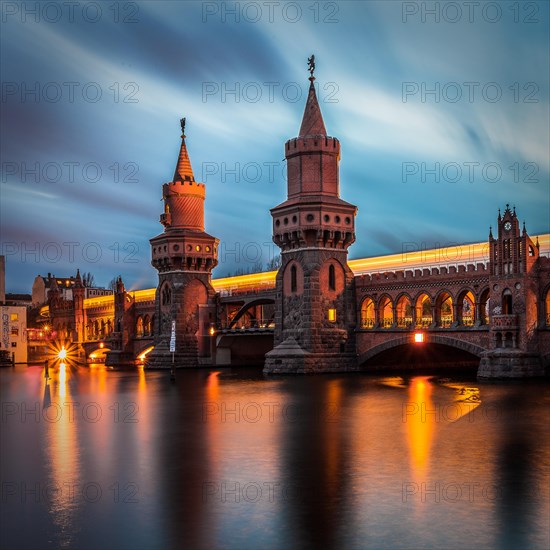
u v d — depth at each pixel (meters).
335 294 86.81
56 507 24.91
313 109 89.00
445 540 20.95
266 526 22.48
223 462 31.33
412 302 80.19
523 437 36.00
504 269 66.94
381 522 22.59
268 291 97.38
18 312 152.00
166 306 109.88
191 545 21.06
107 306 147.62
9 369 123.12
